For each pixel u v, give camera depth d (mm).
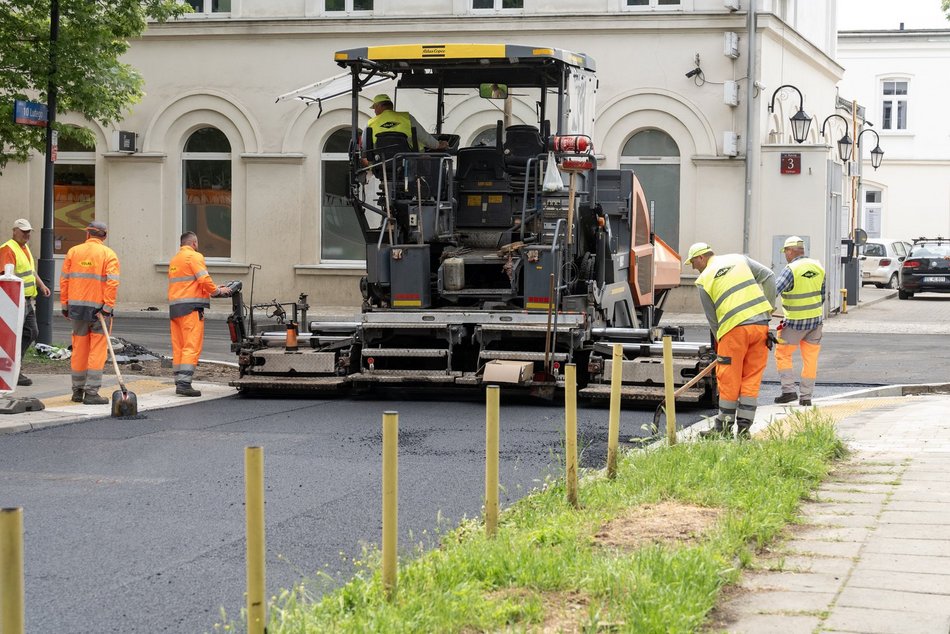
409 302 18484
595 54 36250
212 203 38469
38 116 23641
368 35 37094
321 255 38062
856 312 39156
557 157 17938
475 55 18062
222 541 9945
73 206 38906
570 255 18125
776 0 38719
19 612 4996
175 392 19531
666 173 36562
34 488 11984
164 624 7754
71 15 24219
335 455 13828
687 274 36281
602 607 7379
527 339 18641
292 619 6926
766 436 14117
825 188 35156
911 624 7133
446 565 8047
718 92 35719
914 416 16516
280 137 37625
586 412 17500
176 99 38000
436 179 18688
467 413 17375
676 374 17594
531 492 11133
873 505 10609
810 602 7621
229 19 37375
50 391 19312
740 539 8953
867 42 69438
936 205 68938
